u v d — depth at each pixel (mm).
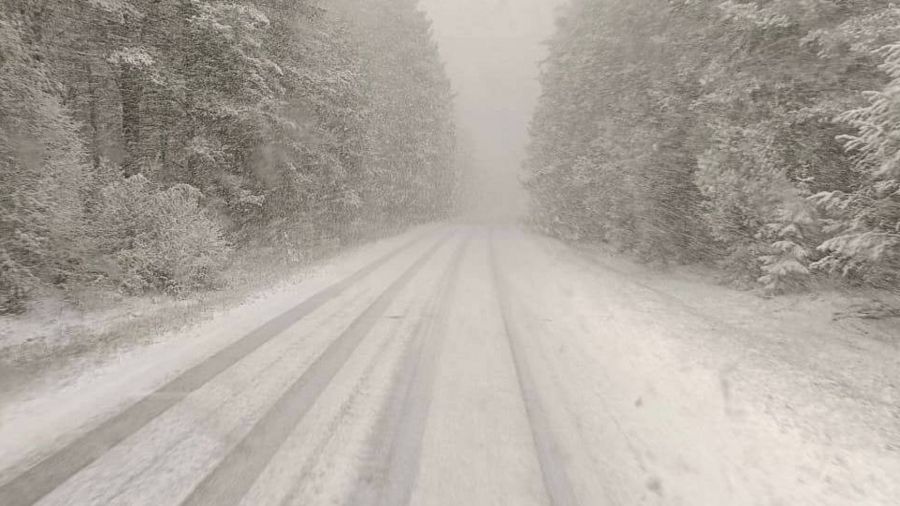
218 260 12336
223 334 7879
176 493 3504
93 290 10344
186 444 4246
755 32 10742
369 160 28781
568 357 7117
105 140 15602
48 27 12156
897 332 8391
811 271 10555
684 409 5355
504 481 3846
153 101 14445
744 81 10977
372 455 4156
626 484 3893
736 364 6734
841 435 4738
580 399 5582
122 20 12484
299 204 20438
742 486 3928
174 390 5480
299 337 7711
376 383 5820
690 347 7531
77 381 5816
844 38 9273
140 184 11852
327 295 11195
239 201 15906
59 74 12945
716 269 15148
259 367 6289
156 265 11102
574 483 3869
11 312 8922
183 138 14969
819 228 10102
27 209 9398
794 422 5004
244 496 3492
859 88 9758
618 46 21609
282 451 4164
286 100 18281
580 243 26141
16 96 9367
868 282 9492
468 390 5715
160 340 7547
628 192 18516
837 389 5895
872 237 7883
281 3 17250
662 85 15891
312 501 3475
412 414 4996
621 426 4926
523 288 12734
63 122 10312
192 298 10727
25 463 3883
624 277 15125
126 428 4523
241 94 15406
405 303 10414
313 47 19578
